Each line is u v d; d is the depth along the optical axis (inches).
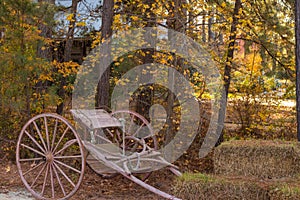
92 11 312.5
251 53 344.5
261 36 324.8
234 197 171.9
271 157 199.3
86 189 232.7
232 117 348.2
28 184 221.6
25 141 293.1
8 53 255.4
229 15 298.4
